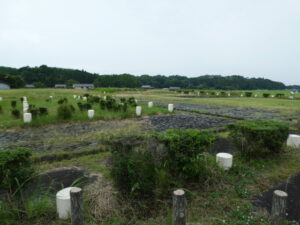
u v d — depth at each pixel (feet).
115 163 9.91
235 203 10.05
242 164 14.62
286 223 8.55
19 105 48.96
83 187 11.18
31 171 9.45
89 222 8.34
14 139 21.52
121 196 9.65
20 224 8.25
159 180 9.95
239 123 16.37
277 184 12.20
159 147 10.68
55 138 21.97
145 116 38.99
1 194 9.21
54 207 9.30
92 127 28.02
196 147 11.07
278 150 16.05
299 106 63.62
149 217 8.82
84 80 340.18
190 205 9.71
